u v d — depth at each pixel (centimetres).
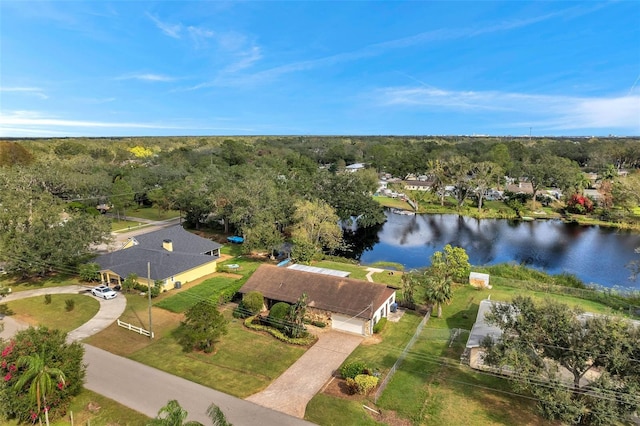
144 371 2875
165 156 15100
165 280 4481
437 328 3666
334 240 6222
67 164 10144
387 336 3500
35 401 2248
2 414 2281
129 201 8700
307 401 2536
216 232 7481
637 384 1939
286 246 6494
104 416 2373
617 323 2119
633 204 8969
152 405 2473
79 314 3866
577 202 10025
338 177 8300
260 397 2575
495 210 10400
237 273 5172
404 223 9344
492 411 2423
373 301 3619
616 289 4675
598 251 6938
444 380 2783
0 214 4459
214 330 3152
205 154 16062
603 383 1992
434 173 11669
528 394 2588
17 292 4419
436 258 4794
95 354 3117
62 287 4581
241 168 10600
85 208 8012
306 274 4119
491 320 2516
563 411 2006
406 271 5575
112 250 5819
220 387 2681
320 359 3084
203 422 2297
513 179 14138
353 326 3562
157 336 3431
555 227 8900
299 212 6138
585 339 2114
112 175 10412
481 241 7644
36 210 4662
